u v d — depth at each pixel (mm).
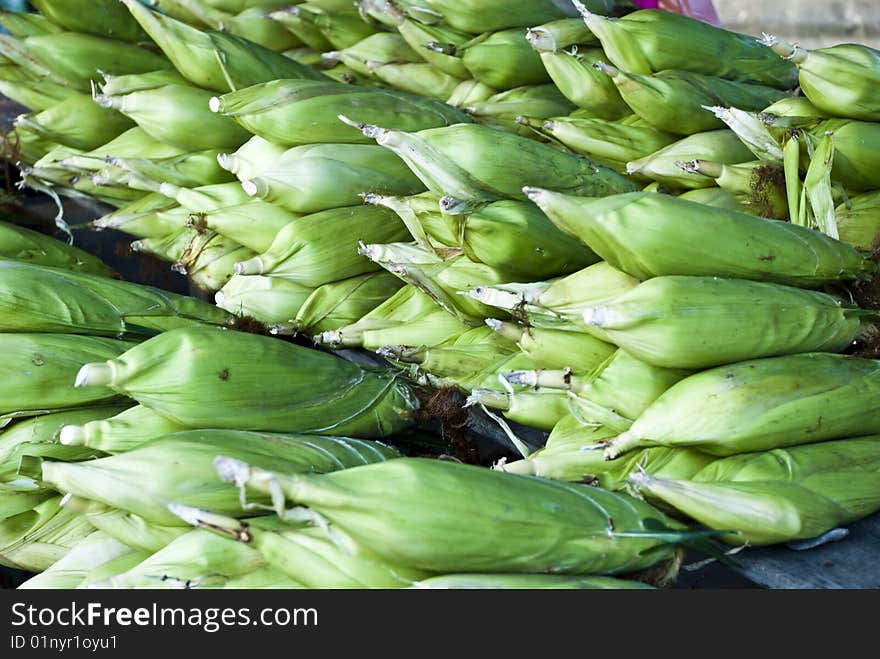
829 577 1025
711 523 1021
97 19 1587
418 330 1314
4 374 1171
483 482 977
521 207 1199
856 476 1051
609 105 1420
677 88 1355
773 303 1078
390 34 1617
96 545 1136
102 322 1258
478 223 1181
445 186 1253
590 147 1379
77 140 1604
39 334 1217
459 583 972
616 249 1083
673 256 1079
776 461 1053
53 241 1467
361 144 1385
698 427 1051
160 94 1474
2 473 1171
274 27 1684
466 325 1300
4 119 1766
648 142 1387
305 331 1378
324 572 986
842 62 1266
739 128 1265
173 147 1522
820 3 2434
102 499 1070
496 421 1253
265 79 1479
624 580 1000
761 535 1023
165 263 1552
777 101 1392
